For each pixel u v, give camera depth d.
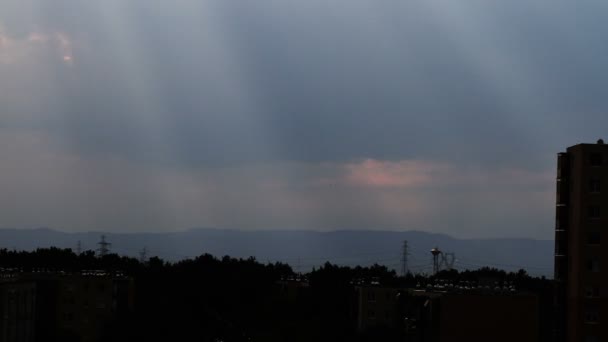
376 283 178.62
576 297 114.00
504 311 121.81
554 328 118.69
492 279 147.50
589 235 114.12
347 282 191.50
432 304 126.81
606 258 113.44
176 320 173.88
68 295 164.12
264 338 164.00
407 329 137.00
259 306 198.50
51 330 162.75
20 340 143.38
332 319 165.00
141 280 199.38
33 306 151.50
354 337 156.50
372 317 164.38
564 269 117.75
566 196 118.38
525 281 168.62
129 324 162.12
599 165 114.44
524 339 121.69
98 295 165.75
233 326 190.50
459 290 131.12
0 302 133.62
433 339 125.69
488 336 121.56
